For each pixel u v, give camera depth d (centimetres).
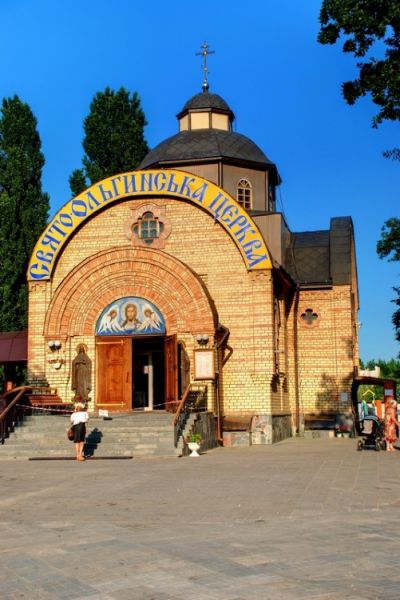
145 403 2939
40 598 704
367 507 1173
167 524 1070
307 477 1559
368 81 1780
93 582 752
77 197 2814
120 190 2792
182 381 2589
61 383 2692
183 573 771
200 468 1789
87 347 2703
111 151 4219
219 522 1076
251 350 2661
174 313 2639
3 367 3581
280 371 2862
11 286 3725
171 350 2612
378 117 1788
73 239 2828
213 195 2728
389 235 2166
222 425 2625
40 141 4044
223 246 2727
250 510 1168
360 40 1772
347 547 874
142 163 3391
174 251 2761
